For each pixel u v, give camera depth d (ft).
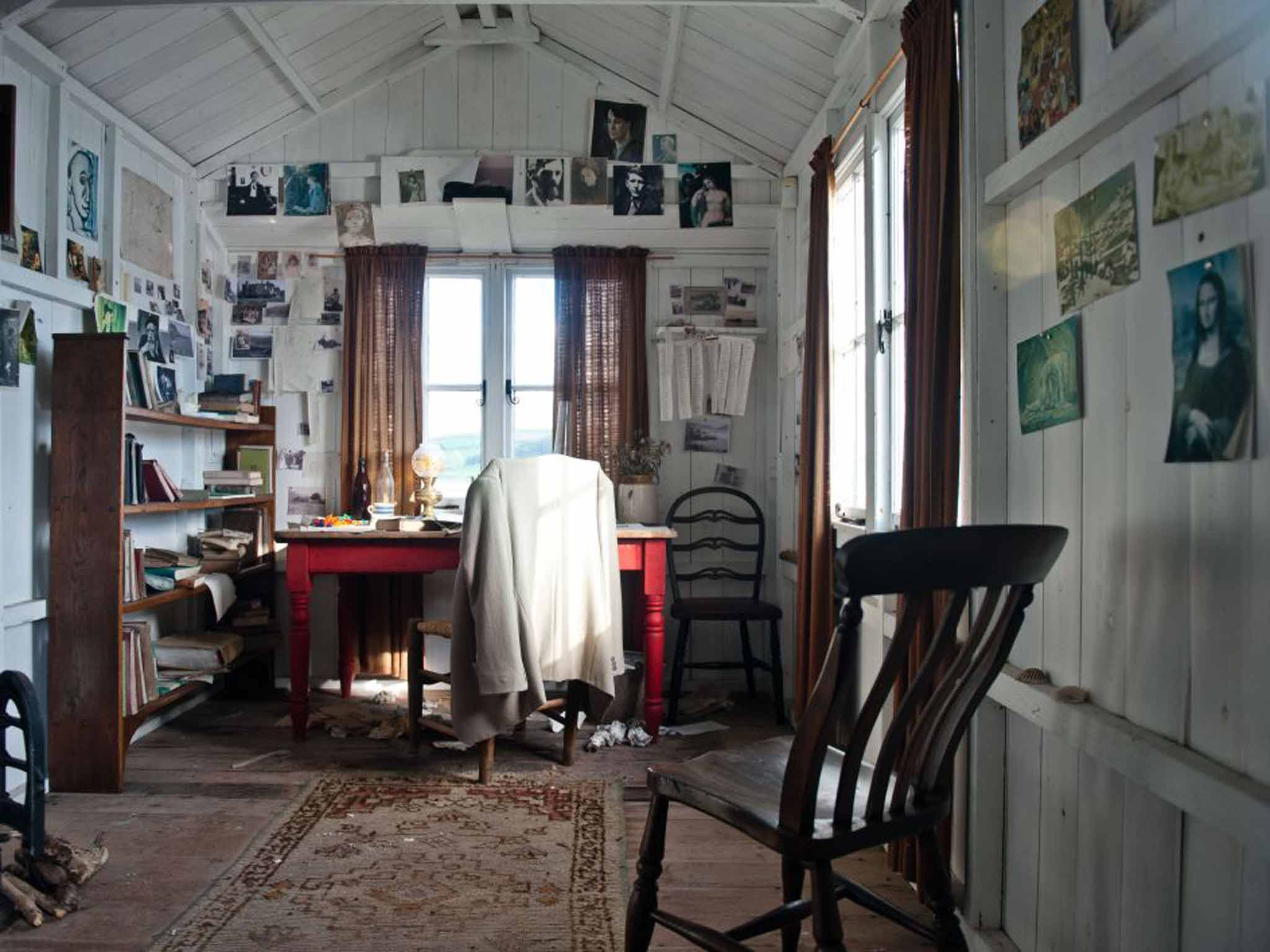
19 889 7.04
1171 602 4.34
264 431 14.65
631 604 14.66
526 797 9.78
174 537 13.16
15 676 7.38
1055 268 5.57
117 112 11.73
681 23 11.58
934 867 5.10
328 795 9.78
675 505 14.48
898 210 9.50
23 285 9.68
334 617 14.83
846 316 11.71
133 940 6.71
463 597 9.87
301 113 14.42
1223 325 3.86
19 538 9.88
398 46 14.17
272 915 7.08
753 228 14.76
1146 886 4.50
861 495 10.86
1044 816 5.71
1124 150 4.72
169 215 13.42
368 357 14.65
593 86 14.73
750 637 15.07
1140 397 4.60
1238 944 3.79
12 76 9.81
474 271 15.12
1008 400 6.30
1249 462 3.73
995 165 6.33
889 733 4.58
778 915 5.38
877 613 9.05
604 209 14.62
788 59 11.52
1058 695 5.22
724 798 5.00
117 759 9.86
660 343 14.97
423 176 14.48
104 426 9.88
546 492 10.28
